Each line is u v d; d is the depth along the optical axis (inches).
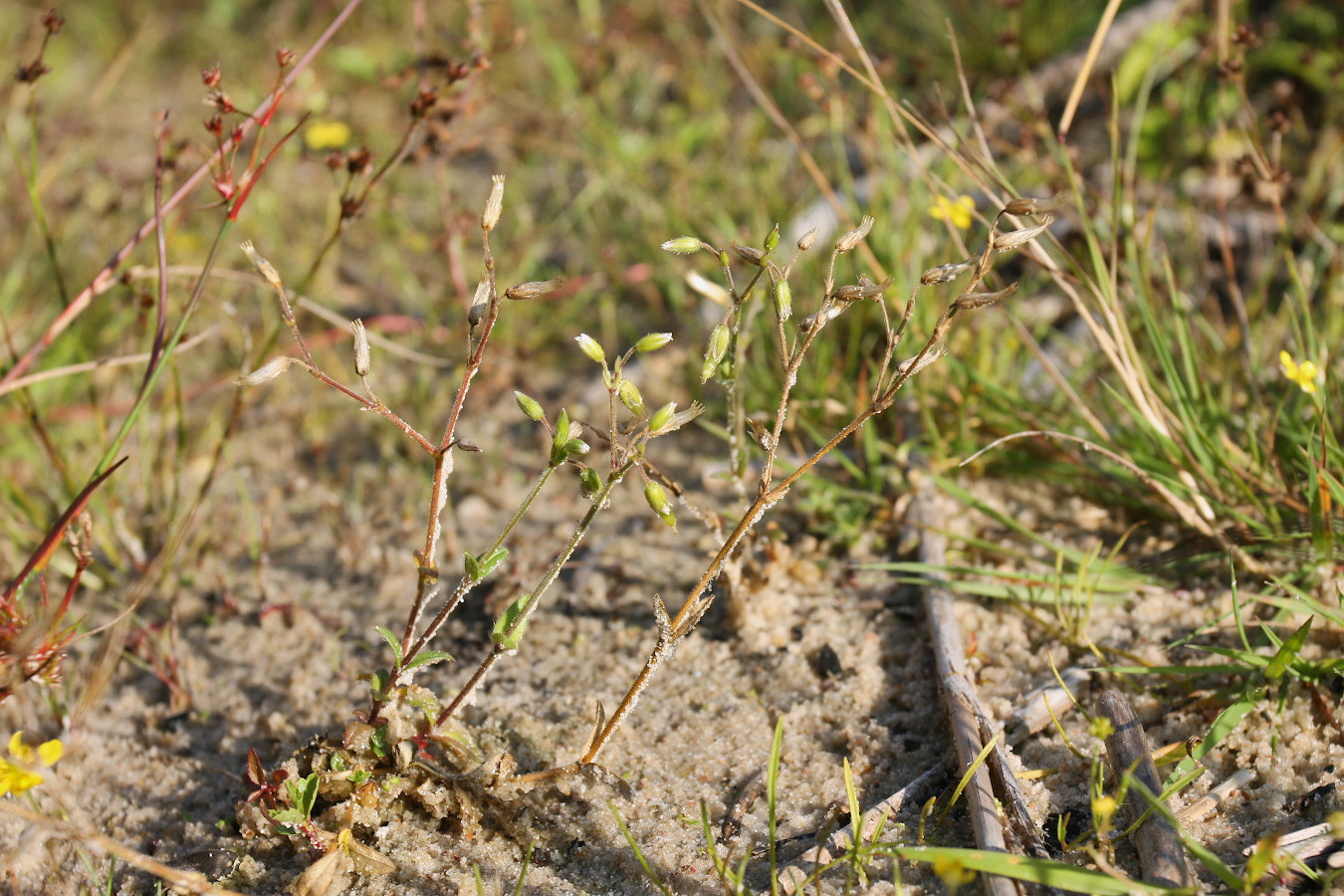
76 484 22.4
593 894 18.0
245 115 19.4
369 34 38.6
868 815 18.3
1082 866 17.7
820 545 21.6
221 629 21.4
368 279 29.3
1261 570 19.5
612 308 27.4
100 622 21.5
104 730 20.2
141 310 21.3
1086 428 22.0
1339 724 18.7
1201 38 27.3
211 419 24.3
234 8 43.4
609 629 20.9
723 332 17.4
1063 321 25.1
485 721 19.6
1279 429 21.2
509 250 28.9
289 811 18.0
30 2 41.3
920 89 31.3
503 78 36.2
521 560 21.7
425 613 21.4
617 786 18.8
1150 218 21.9
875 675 19.9
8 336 21.7
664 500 17.1
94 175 30.8
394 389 25.7
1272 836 16.8
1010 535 21.5
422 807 18.7
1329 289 22.9
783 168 29.4
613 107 32.9
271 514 23.3
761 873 18.1
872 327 23.9
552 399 25.2
